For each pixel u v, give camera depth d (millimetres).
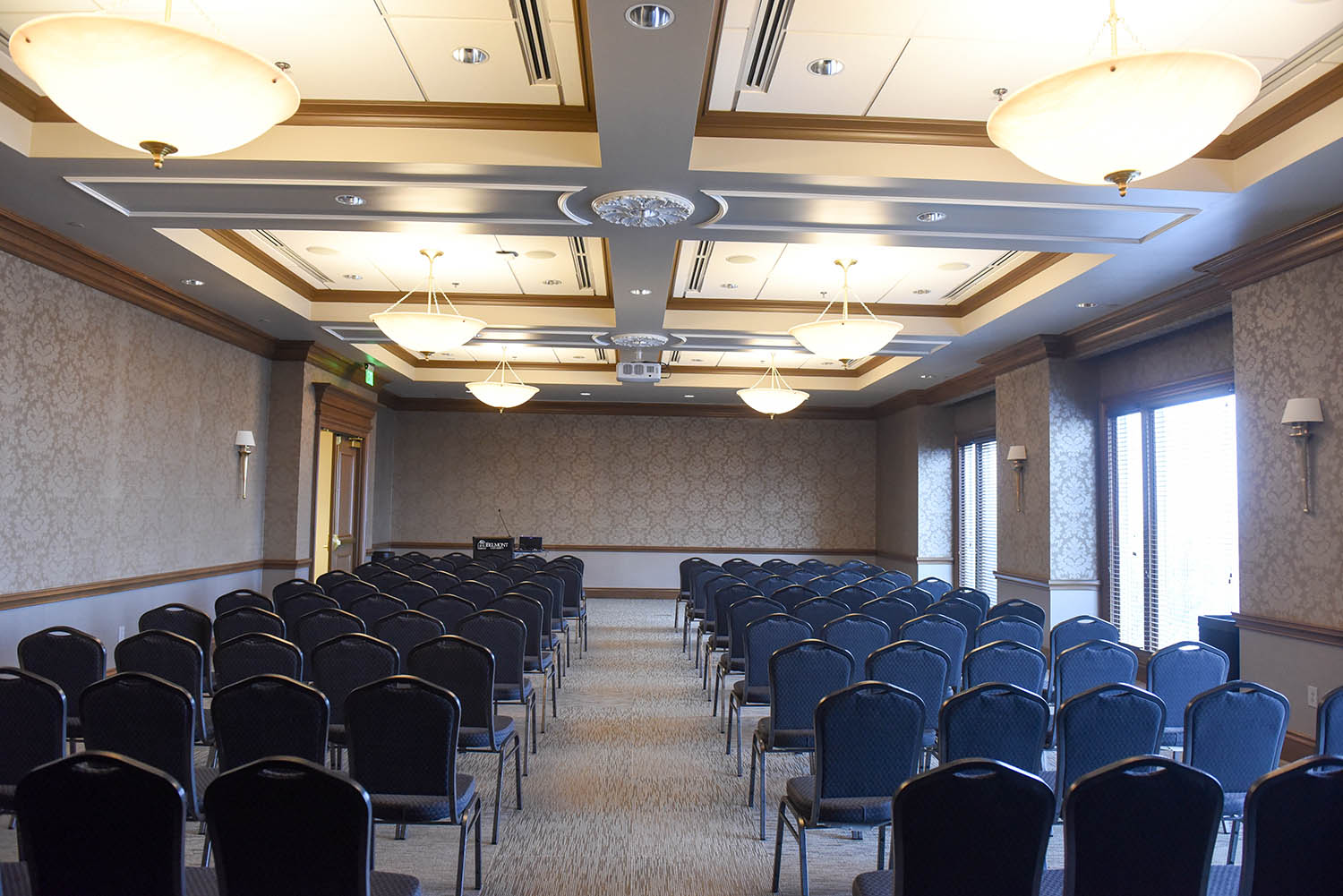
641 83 4230
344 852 2363
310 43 4508
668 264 7441
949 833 2395
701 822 4742
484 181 5473
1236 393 6766
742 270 8711
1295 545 6125
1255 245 6312
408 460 16953
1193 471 8750
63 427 7227
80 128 5203
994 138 3789
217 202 5891
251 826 2355
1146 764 2352
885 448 16562
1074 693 4961
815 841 4477
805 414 17062
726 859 4219
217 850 2365
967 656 4875
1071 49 4500
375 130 5219
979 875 2410
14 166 5340
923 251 7938
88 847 2338
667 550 16875
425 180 5453
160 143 3535
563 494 16938
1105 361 10070
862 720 3547
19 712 3467
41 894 2350
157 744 3494
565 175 5379
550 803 5027
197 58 3244
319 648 4504
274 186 5547
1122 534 9828
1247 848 2398
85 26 3096
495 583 8531
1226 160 5465
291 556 11133
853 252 8016
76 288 7383
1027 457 10609
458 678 4426
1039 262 8188
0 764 3490
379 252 8305
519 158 5230
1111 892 2402
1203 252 6746
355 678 4508
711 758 5961
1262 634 6438
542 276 9180
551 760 5891
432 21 4285
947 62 4633
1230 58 3242
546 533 16875
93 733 3492
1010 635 5918
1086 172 3773
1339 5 4082
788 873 4062
